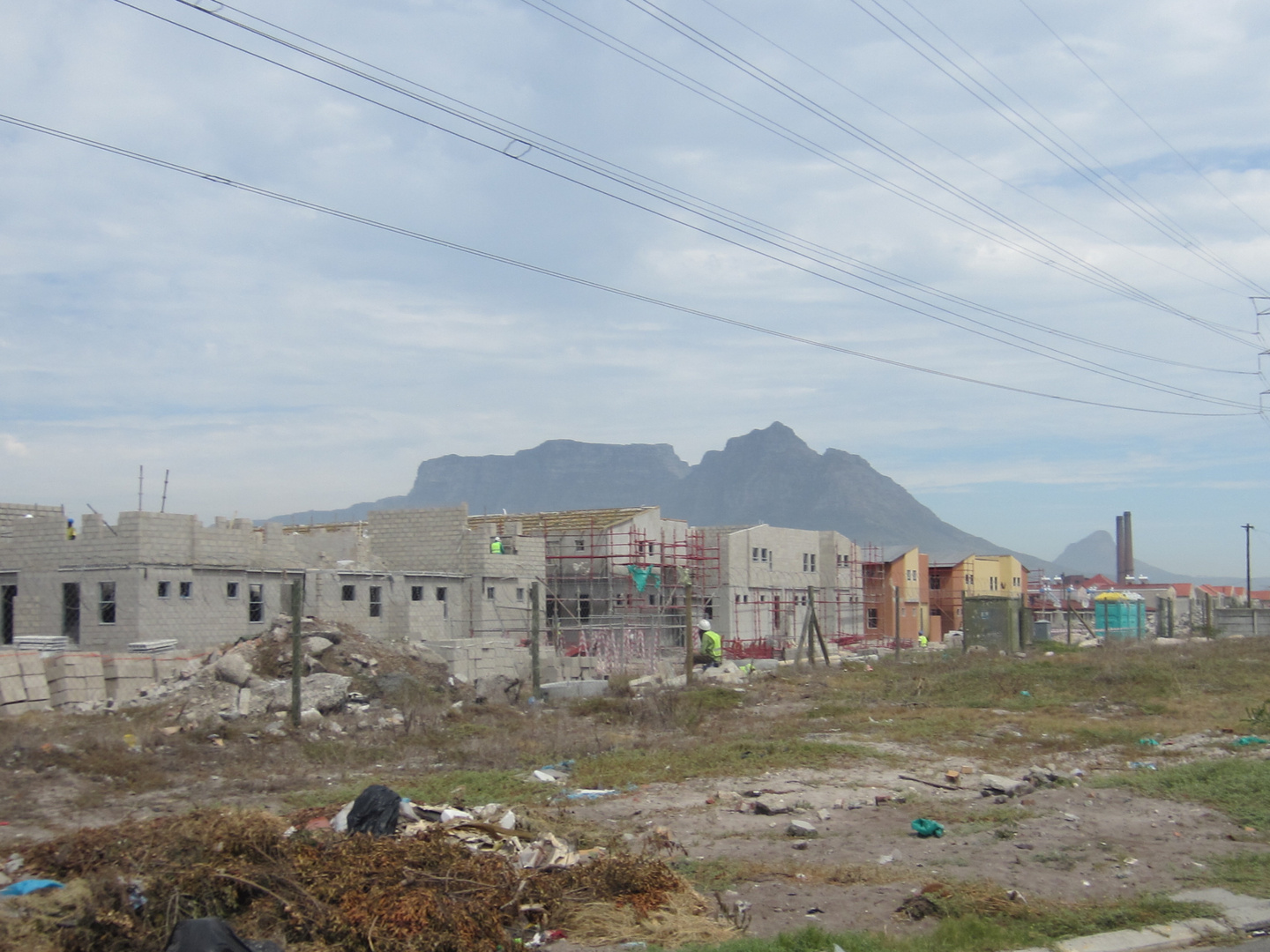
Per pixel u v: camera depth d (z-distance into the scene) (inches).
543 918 391.5
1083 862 478.3
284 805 663.1
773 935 384.8
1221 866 470.9
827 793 665.0
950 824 566.6
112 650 1289.4
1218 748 816.9
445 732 999.0
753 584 2474.2
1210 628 2331.4
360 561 1641.2
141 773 761.0
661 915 398.6
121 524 1302.9
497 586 1786.4
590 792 684.1
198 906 362.9
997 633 1955.0
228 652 1202.0
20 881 401.4
